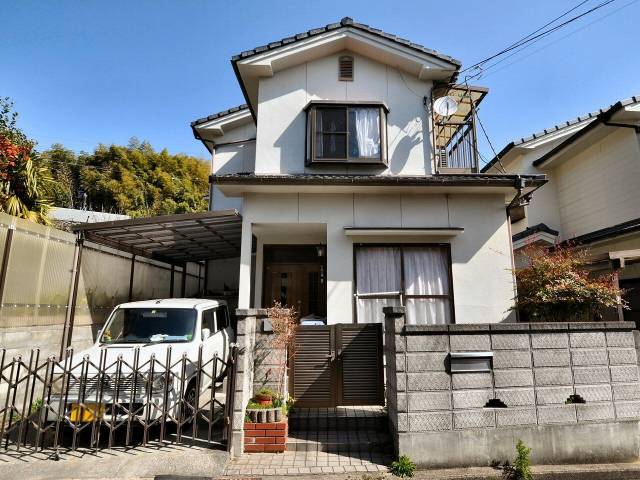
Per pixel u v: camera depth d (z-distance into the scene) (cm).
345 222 715
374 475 399
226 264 1312
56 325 677
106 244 807
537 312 559
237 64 823
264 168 808
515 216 1004
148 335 607
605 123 883
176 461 414
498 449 424
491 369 438
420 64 834
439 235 711
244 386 457
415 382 428
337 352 539
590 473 410
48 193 827
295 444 459
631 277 766
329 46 849
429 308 701
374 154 808
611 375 454
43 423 467
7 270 577
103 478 390
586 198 1019
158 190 3266
